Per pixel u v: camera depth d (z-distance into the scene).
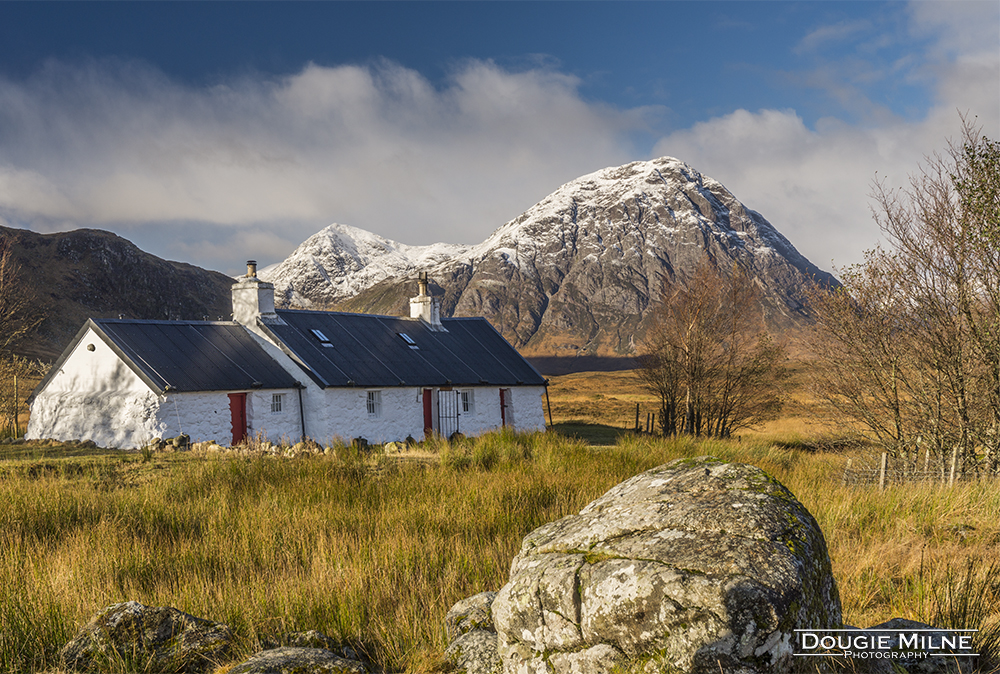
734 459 18.98
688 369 33.72
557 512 11.20
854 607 6.66
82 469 16.72
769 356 32.97
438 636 6.12
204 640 5.88
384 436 29.94
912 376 17.69
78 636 5.89
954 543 9.15
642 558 3.76
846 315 18.41
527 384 36.53
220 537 9.70
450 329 38.31
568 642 3.79
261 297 30.41
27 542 9.38
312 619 6.69
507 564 8.38
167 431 24.44
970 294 16.34
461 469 16.42
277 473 14.76
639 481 4.75
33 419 27.19
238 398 27.00
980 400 16.59
